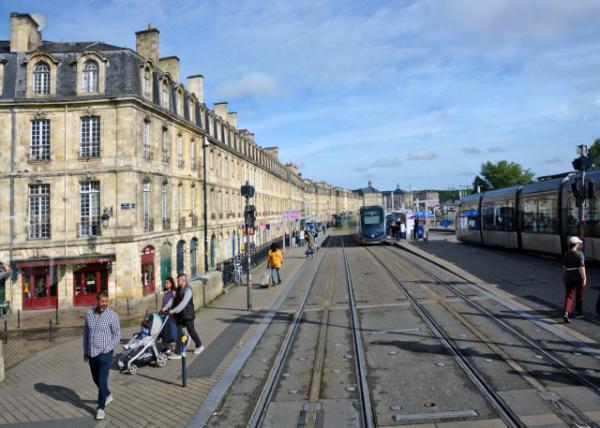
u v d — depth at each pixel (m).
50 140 22.50
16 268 21.81
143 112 23.55
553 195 21.89
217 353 10.49
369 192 195.50
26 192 22.39
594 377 7.60
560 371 7.96
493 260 24.06
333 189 159.88
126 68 22.69
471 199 35.25
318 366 9.20
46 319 19.09
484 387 7.50
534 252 24.70
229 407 7.51
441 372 8.39
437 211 94.75
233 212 41.62
